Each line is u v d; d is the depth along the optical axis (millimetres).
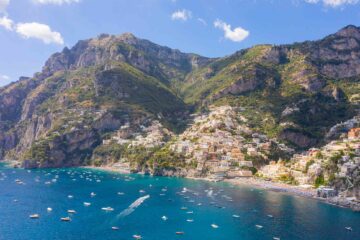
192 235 197625
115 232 199625
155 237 193375
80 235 193000
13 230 199000
